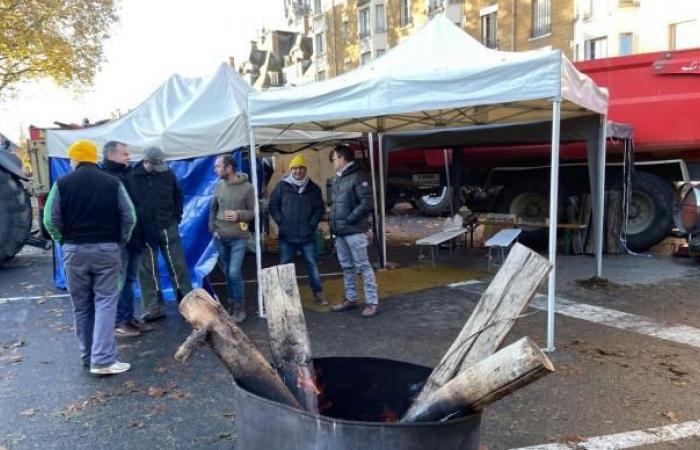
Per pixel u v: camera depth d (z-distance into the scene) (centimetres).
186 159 625
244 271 814
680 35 1922
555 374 401
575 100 480
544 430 321
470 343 221
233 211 538
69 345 493
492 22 2656
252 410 200
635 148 847
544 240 934
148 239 532
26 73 2012
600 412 342
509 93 430
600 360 426
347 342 486
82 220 400
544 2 2380
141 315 569
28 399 378
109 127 670
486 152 1000
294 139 740
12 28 1861
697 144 805
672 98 815
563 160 908
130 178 524
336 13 4138
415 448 177
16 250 890
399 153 1146
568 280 693
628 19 2056
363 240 564
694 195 762
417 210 1495
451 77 448
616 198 865
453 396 190
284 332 241
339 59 4169
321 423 182
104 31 2106
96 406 365
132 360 451
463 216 1125
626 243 877
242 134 609
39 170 1003
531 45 2447
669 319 526
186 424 339
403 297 643
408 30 3353
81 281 412
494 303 223
